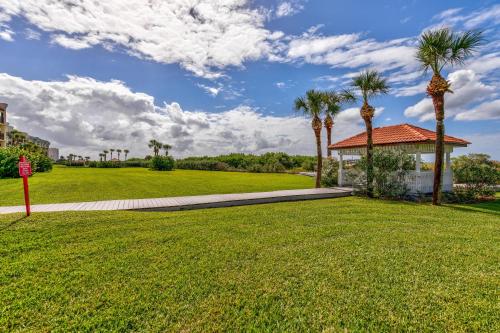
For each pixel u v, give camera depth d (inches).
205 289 140.6
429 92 410.6
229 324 113.2
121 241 211.3
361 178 511.8
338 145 656.4
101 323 113.8
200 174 1174.3
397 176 473.7
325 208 361.7
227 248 199.5
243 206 381.4
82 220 258.5
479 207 394.6
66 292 137.4
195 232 239.8
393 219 299.3
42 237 213.0
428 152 518.9
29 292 136.5
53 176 923.4
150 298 132.4
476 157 537.6
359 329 109.3
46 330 109.3
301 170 1446.9
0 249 186.9
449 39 381.4
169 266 168.1
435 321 113.7
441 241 219.0
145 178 895.1
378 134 604.7
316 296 133.4
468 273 158.4
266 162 1533.0
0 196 442.6
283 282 147.8
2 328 109.9
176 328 110.6
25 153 915.4
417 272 159.3
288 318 116.6
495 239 224.5
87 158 3176.7
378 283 146.0
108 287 142.6
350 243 212.4
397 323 112.5
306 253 190.1
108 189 567.2
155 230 244.4
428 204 418.0
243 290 139.6
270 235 232.7
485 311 120.3
